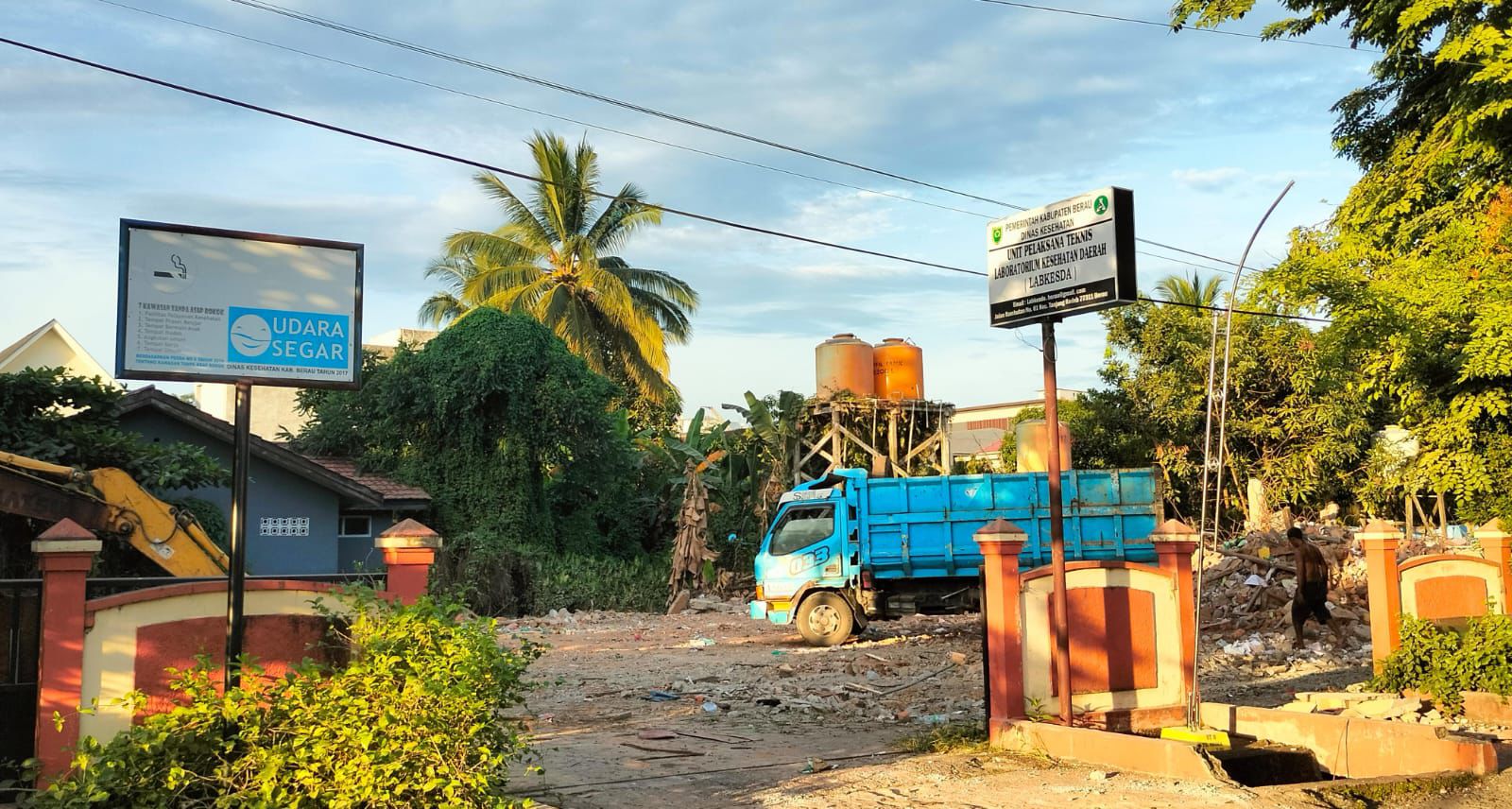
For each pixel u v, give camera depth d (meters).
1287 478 30.05
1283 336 30.55
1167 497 31.05
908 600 20.08
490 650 6.96
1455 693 12.08
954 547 19.84
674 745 10.73
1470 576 14.12
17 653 6.99
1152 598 11.20
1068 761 9.50
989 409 62.47
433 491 29.78
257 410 40.09
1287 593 19.58
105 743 6.93
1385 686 12.76
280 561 25.89
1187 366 31.23
